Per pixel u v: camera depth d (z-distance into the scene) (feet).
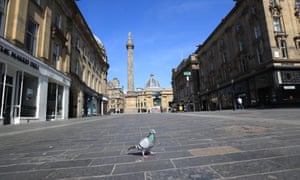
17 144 16.02
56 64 62.03
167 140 14.80
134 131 22.06
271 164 7.87
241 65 96.37
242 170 7.34
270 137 13.66
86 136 19.60
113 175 7.49
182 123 30.01
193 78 170.60
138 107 326.44
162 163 8.83
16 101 41.27
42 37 52.60
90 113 104.73
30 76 46.75
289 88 70.03
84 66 94.32
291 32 76.02
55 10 61.57
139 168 8.26
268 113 40.96
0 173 8.29
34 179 7.38
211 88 134.72
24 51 41.88
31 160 10.53
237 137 14.48
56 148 13.79
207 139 14.37
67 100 67.00
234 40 103.24
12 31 40.11
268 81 74.18
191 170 7.65
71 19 74.49
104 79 147.43
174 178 6.85
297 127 17.58
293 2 79.36
